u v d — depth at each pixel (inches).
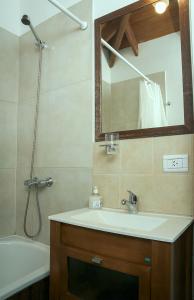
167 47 51.7
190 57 48.1
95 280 41.1
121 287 38.2
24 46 80.1
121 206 54.6
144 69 54.6
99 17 61.7
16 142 80.0
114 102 58.0
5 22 78.8
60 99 67.9
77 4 66.0
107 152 55.4
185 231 41.0
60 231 45.6
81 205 61.5
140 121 53.8
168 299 32.3
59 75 68.7
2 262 70.1
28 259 68.0
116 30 59.1
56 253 45.5
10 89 79.0
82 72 63.6
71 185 63.8
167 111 50.4
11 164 78.3
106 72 59.7
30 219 73.7
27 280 47.2
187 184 46.8
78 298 42.2
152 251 34.1
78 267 43.4
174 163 48.2
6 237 75.6
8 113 78.1
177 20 50.8
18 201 78.1
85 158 61.4
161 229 37.7
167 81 51.0
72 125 64.6
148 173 51.4
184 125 47.6
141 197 52.0
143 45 55.1
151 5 53.8
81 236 42.7
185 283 41.0
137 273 35.4
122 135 55.4
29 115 76.7
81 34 64.6
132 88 55.9
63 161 66.0
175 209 47.9
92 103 61.1
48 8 73.4
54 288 45.5
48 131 70.4
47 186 69.5
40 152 72.1
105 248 39.5
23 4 81.3
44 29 73.6
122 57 58.0
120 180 55.1
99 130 59.3
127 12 56.7
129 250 36.9
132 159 53.7
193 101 47.4
